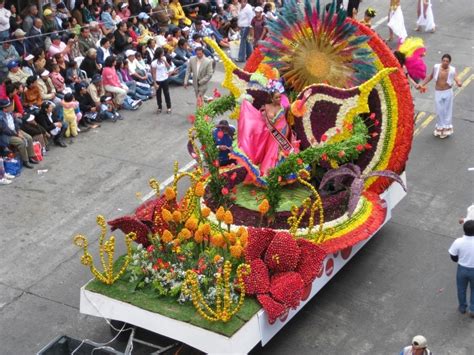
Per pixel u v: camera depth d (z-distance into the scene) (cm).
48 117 1661
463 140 1748
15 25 1891
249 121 1250
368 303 1231
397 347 1141
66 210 1476
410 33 2372
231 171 1309
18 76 1714
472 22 2459
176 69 2045
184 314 1041
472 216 1257
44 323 1191
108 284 1101
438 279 1289
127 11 2117
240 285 1033
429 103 1912
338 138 1248
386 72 1205
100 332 1166
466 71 2095
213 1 2345
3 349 1139
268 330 1072
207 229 1098
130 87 1905
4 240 1385
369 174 1235
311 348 1140
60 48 1877
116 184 1564
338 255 1215
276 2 2408
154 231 1142
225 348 1009
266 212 1174
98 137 1748
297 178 1237
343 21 1230
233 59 2205
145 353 1106
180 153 1688
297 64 1288
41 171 1600
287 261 1077
